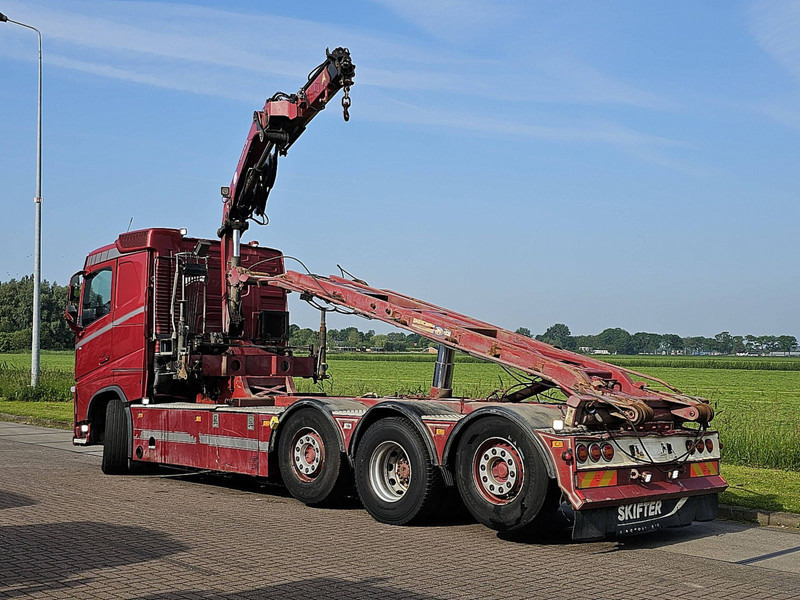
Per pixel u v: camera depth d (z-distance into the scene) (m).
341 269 12.34
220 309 14.04
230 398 12.98
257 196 13.40
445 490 9.44
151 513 9.91
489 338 9.88
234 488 12.36
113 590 6.43
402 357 111.62
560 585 6.98
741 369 116.00
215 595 6.33
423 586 6.78
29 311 118.00
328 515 10.11
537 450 8.35
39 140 29.94
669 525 8.98
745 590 7.00
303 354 13.73
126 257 13.75
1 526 8.87
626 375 9.91
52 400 30.00
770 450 14.98
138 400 13.38
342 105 11.88
